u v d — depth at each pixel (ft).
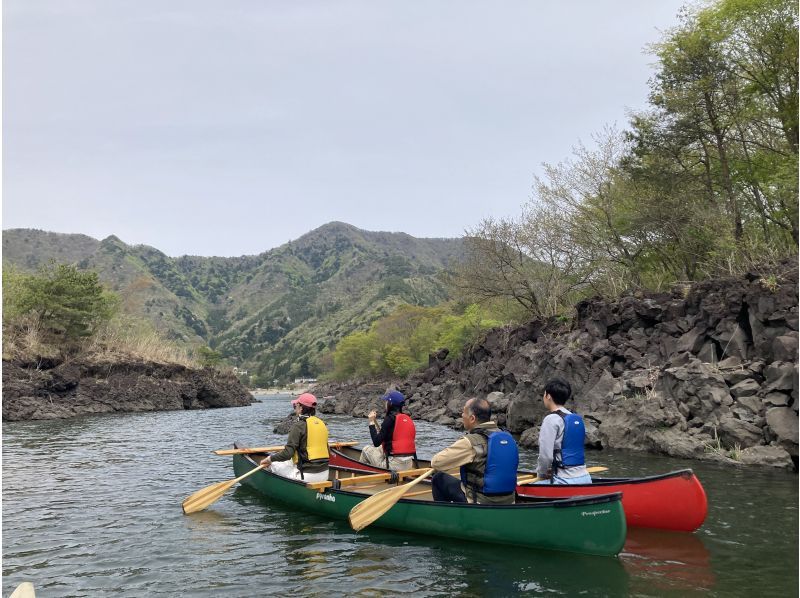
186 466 42.78
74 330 138.21
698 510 21.53
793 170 59.98
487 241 91.86
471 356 107.55
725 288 52.90
